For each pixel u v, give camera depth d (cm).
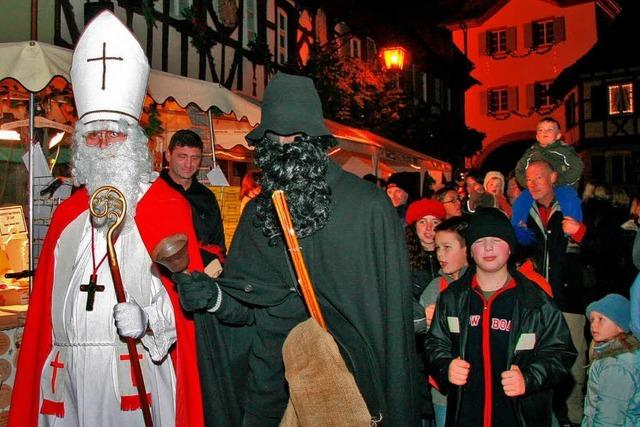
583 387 491
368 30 1800
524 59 3609
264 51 1227
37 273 307
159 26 976
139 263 294
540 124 517
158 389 296
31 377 298
